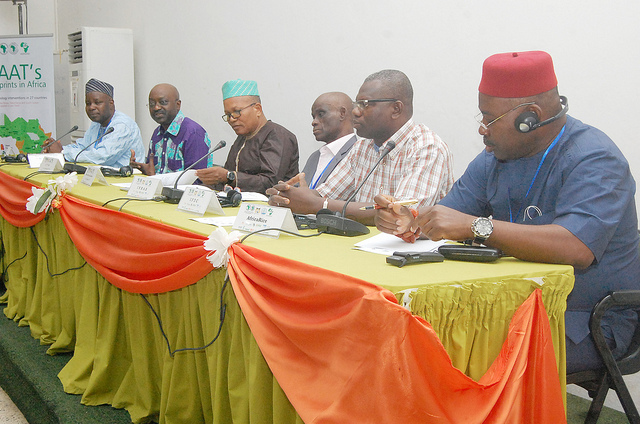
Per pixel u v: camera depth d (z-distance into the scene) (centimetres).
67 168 310
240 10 407
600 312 134
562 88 236
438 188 189
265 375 119
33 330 242
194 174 259
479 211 165
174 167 383
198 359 148
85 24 637
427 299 97
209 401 150
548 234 119
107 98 412
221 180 261
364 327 93
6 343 235
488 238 120
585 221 122
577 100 231
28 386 202
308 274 106
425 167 189
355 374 93
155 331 168
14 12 709
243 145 329
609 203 125
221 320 134
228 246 130
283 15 371
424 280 100
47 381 198
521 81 133
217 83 438
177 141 382
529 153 145
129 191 220
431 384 93
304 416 100
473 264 118
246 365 125
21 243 260
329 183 223
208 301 141
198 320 148
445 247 123
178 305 155
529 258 120
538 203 145
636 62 212
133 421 170
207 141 385
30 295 254
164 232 153
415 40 291
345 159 226
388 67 306
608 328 144
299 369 107
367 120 199
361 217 181
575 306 141
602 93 223
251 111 317
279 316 110
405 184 189
